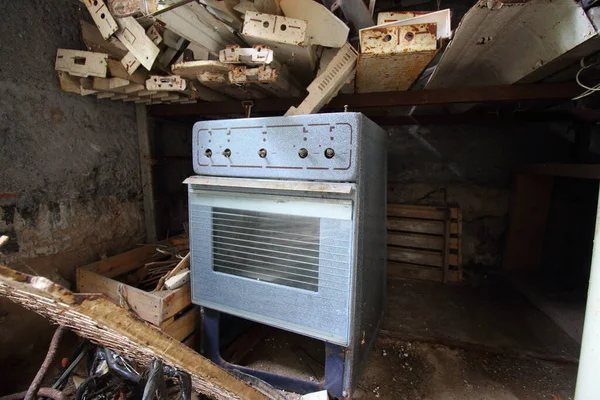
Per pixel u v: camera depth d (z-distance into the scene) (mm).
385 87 1890
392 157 3045
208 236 1447
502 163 2768
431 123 2637
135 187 2504
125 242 2414
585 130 2400
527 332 1927
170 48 1649
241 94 2064
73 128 1950
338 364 1277
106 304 549
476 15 1131
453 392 1479
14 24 1589
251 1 1210
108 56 1639
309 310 1252
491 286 2555
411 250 2771
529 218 2604
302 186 1172
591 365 998
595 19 1031
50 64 1768
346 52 1432
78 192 2006
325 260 1197
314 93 1468
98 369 1196
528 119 2406
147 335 627
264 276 1354
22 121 1656
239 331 1862
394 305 2285
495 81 1812
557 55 1238
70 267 1963
